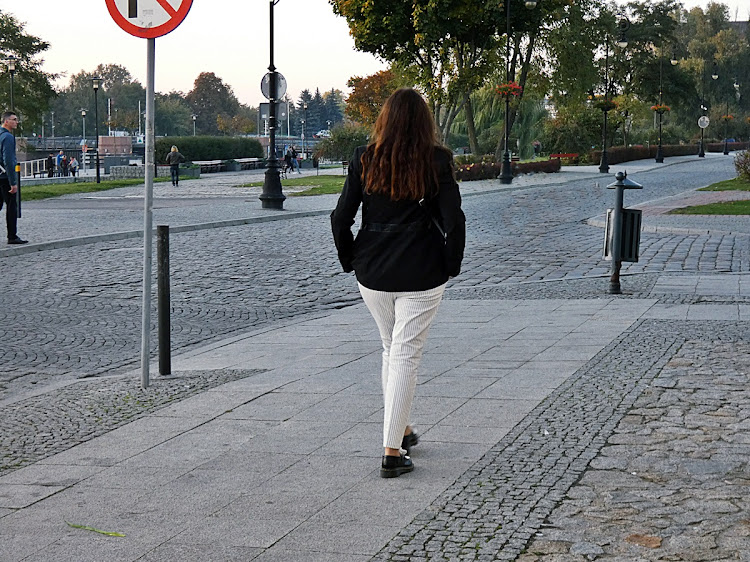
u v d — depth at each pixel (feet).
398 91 14.98
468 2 144.87
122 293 39.70
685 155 278.46
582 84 179.83
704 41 359.46
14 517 13.97
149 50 22.52
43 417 20.38
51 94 289.94
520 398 19.48
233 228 66.90
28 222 68.80
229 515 13.53
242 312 35.68
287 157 193.67
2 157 52.19
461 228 14.74
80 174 214.48
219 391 21.77
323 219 74.54
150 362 26.78
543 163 161.27
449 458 15.74
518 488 13.94
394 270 14.99
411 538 12.21
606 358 23.12
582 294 35.91
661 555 11.33
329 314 34.37
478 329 28.60
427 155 14.69
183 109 604.49
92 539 12.84
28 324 33.06
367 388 21.40
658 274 41.16
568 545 11.72
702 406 18.25
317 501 13.97
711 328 26.71
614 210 35.70
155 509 13.98
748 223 63.41
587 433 16.69
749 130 352.28
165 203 94.43
